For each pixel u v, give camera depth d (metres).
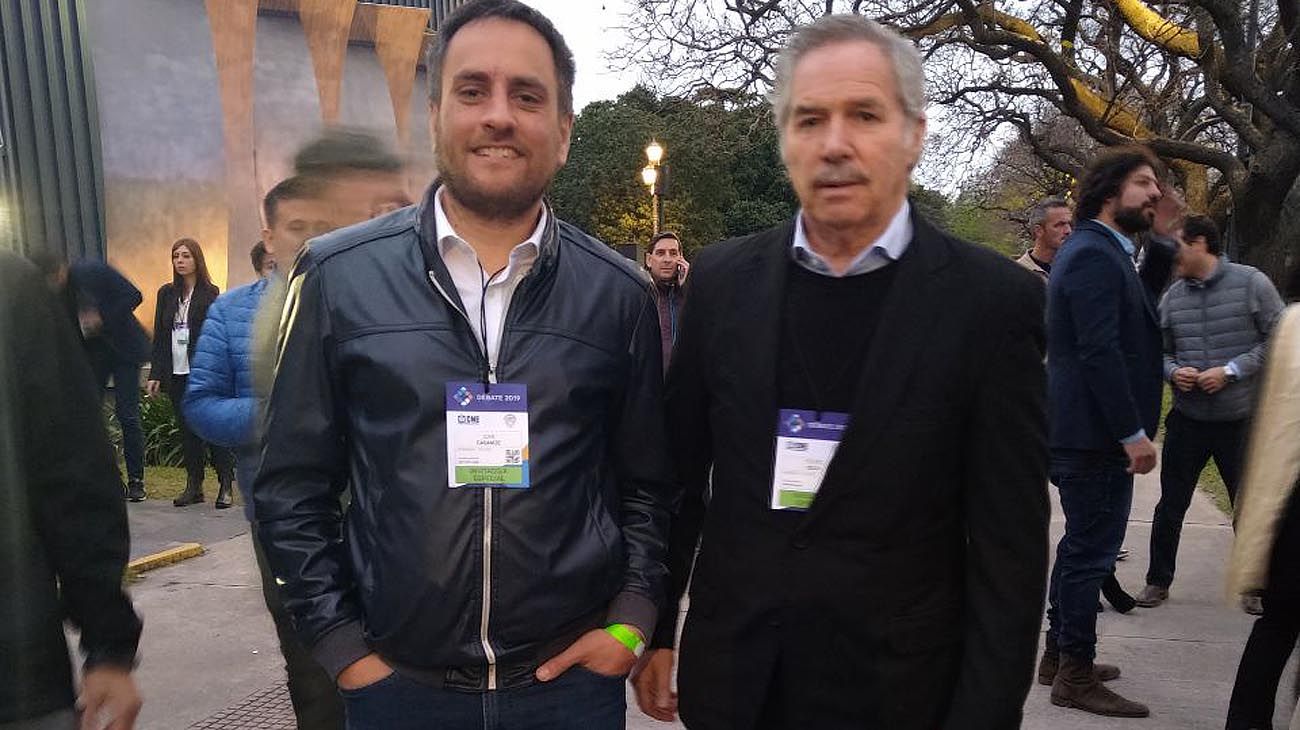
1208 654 3.61
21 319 1.12
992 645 1.37
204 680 3.43
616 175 32.38
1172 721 3.04
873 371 1.37
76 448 1.19
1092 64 14.32
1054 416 3.06
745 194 34.47
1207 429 4.02
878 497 1.37
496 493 1.43
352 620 1.48
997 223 27.95
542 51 1.50
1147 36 11.77
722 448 1.50
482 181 1.45
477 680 1.46
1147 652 3.64
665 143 31.08
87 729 1.22
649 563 1.62
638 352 1.63
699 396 1.60
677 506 1.69
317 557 1.48
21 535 1.09
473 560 1.42
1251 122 12.20
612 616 1.57
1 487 1.07
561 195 35.03
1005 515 1.38
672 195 31.42
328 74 8.05
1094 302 2.89
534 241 1.51
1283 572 2.24
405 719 1.47
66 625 1.19
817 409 1.42
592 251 1.64
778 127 1.49
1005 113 14.90
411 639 1.42
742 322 1.47
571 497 1.50
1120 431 2.88
